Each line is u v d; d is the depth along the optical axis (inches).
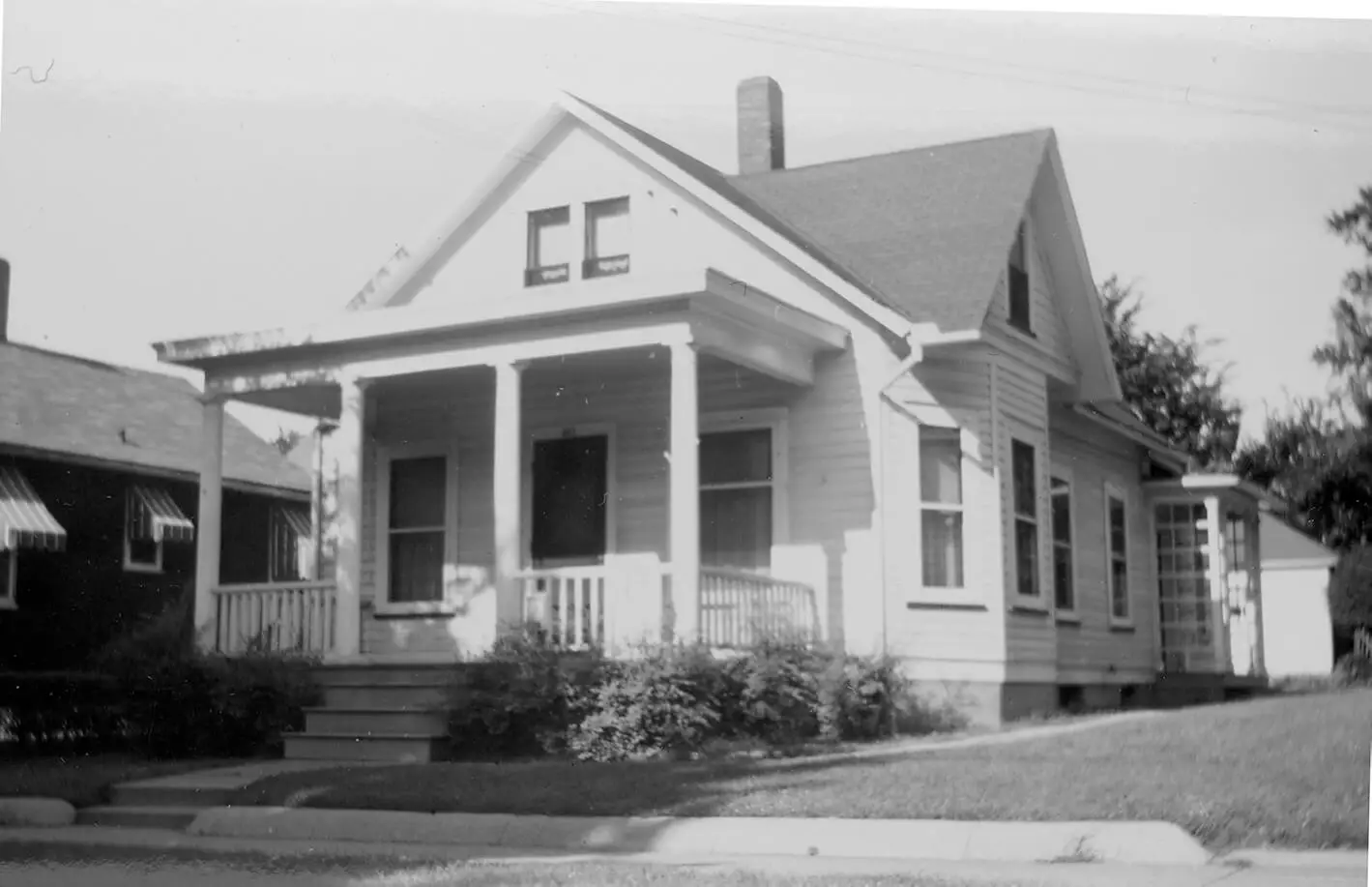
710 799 410.6
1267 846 352.8
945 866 333.7
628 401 676.7
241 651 637.9
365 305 725.9
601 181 682.8
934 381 634.8
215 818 435.2
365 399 684.7
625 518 670.5
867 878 311.9
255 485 951.0
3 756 607.2
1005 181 694.5
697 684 531.5
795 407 646.5
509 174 699.4
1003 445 647.8
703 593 568.1
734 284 559.5
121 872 356.2
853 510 631.2
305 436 1066.7
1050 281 733.3
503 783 451.5
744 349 587.2
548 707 538.6
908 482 627.8
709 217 661.9
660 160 665.6
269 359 646.5
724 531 655.1
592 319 575.5
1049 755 465.4
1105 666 773.3
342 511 616.4
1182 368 858.1
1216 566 807.1
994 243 653.3
